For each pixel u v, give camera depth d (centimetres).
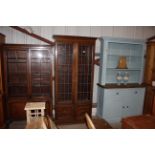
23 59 288
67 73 305
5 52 274
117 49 361
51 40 318
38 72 298
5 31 296
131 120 185
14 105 294
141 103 357
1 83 267
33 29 307
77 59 300
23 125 295
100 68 340
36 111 252
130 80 379
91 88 321
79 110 321
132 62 378
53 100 323
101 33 347
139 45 362
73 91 310
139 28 374
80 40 295
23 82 296
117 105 335
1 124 266
